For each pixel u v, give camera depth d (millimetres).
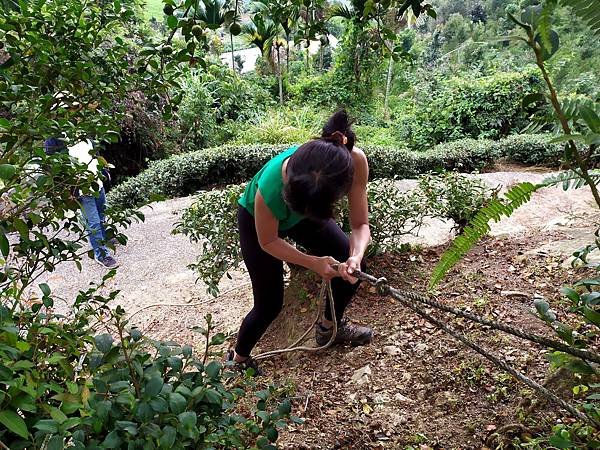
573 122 1199
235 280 4047
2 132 1526
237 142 10969
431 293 2982
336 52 15828
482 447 1826
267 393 1336
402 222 3418
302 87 15492
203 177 8320
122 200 7617
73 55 1691
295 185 1567
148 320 3664
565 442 1287
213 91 12281
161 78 1848
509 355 2297
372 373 2361
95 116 1759
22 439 1000
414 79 14266
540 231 3945
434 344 2488
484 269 3254
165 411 995
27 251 1533
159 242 5160
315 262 1979
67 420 944
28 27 1624
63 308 3896
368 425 2021
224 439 1163
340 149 1594
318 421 2072
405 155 8539
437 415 2033
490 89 11250
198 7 1640
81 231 1783
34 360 1123
